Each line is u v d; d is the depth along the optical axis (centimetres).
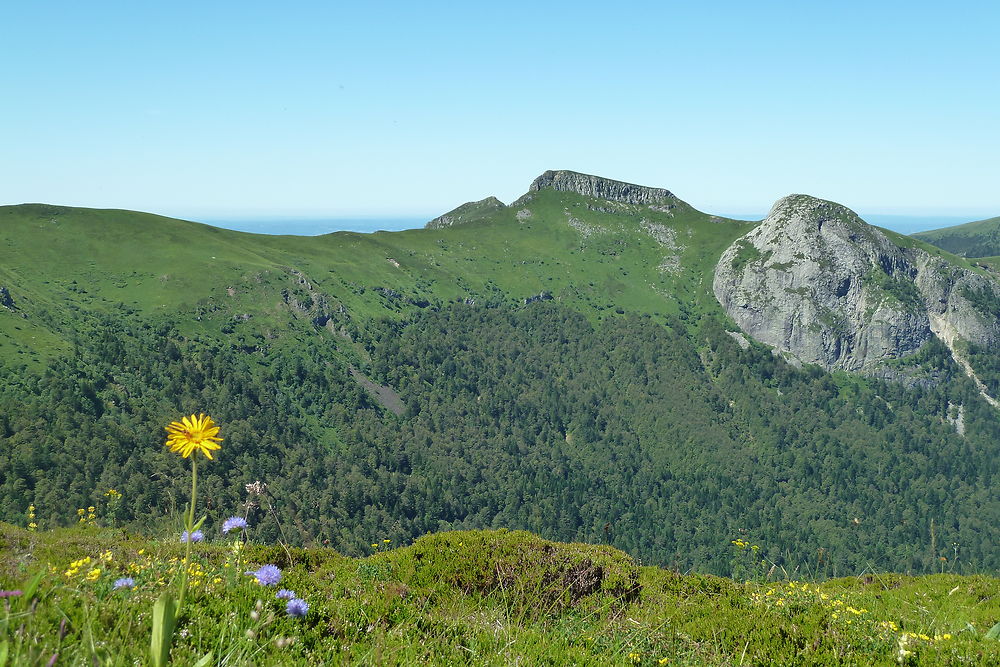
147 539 1232
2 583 441
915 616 1278
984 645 897
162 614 287
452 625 677
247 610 532
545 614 1038
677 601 1381
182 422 366
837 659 890
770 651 946
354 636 566
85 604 429
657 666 798
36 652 338
